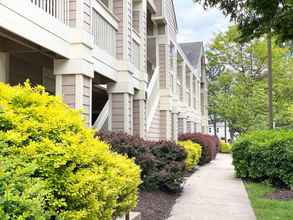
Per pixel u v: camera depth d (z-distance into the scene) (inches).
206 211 267.0
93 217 120.6
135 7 466.0
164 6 593.6
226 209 274.4
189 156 477.4
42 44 234.2
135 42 441.4
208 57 1432.1
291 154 377.1
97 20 328.2
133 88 415.2
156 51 611.5
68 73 270.7
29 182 89.0
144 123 456.1
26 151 111.3
